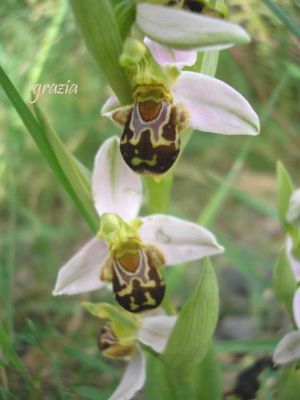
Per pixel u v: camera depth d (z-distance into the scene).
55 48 0.14
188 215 0.17
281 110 0.16
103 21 0.08
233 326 0.13
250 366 0.10
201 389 0.09
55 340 0.12
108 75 0.08
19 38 0.13
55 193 0.17
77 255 0.09
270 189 0.18
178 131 0.08
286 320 0.13
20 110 0.09
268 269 0.15
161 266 0.09
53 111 0.16
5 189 0.15
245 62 0.14
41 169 0.16
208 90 0.08
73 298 0.14
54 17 0.13
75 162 0.09
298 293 0.09
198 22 0.07
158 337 0.09
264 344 0.10
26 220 0.16
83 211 0.09
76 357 0.10
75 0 0.08
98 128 0.17
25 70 0.13
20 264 0.14
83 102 0.16
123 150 0.08
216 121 0.08
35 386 0.09
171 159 0.08
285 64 0.13
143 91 0.08
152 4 0.08
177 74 0.08
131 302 0.08
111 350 0.09
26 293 0.13
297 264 0.09
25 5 0.13
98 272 0.09
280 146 0.17
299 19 0.11
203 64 0.08
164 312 0.09
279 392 0.09
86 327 0.13
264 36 0.13
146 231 0.09
